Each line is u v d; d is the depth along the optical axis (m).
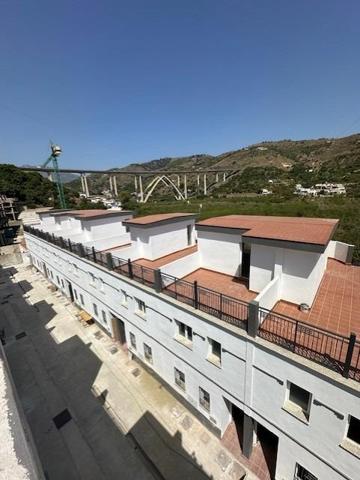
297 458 7.62
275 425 7.93
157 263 16.05
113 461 10.30
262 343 7.44
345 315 9.09
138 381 14.05
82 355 16.53
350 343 5.77
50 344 17.98
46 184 77.81
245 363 8.15
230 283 12.60
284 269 9.91
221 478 9.26
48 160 84.50
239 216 15.98
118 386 13.83
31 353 17.19
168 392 13.20
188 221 18.91
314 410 6.71
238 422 10.90
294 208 50.66
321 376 6.30
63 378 14.77
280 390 7.42
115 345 17.25
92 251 17.33
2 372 3.81
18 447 2.52
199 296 10.83
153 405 12.51
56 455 10.67
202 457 10.00
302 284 9.59
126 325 14.77
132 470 9.93
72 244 19.11
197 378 10.60
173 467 9.84
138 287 12.20
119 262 14.38
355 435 6.43
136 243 17.30
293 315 9.20
